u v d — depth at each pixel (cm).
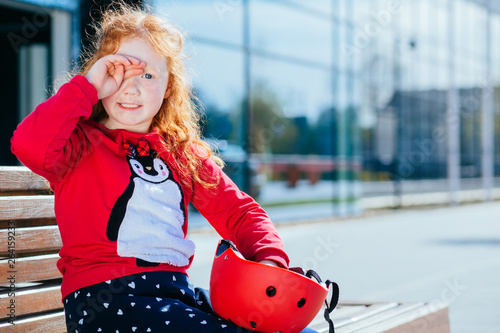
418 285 538
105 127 175
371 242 866
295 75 1191
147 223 166
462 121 2275
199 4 940
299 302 154
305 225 1101
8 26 825
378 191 1873
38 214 190
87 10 636
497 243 855
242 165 1048
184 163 184
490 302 463
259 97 1099
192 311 157
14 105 858
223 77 1016
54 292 195
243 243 178
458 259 703
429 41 1842
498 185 2759
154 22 179
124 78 170
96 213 163
